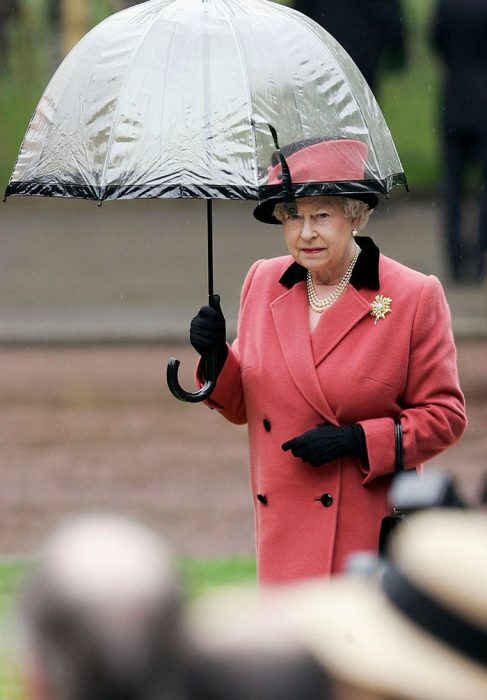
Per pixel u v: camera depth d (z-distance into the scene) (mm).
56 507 29469
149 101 14516
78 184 14570
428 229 63531
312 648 4984
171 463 32938
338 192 13906
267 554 14609
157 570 4633
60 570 4613
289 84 14531
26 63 76062
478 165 52219
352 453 13992
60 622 4582
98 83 14781
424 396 14367
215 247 61312
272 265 15297
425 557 5391
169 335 45812
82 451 33938
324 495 14336
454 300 49469
